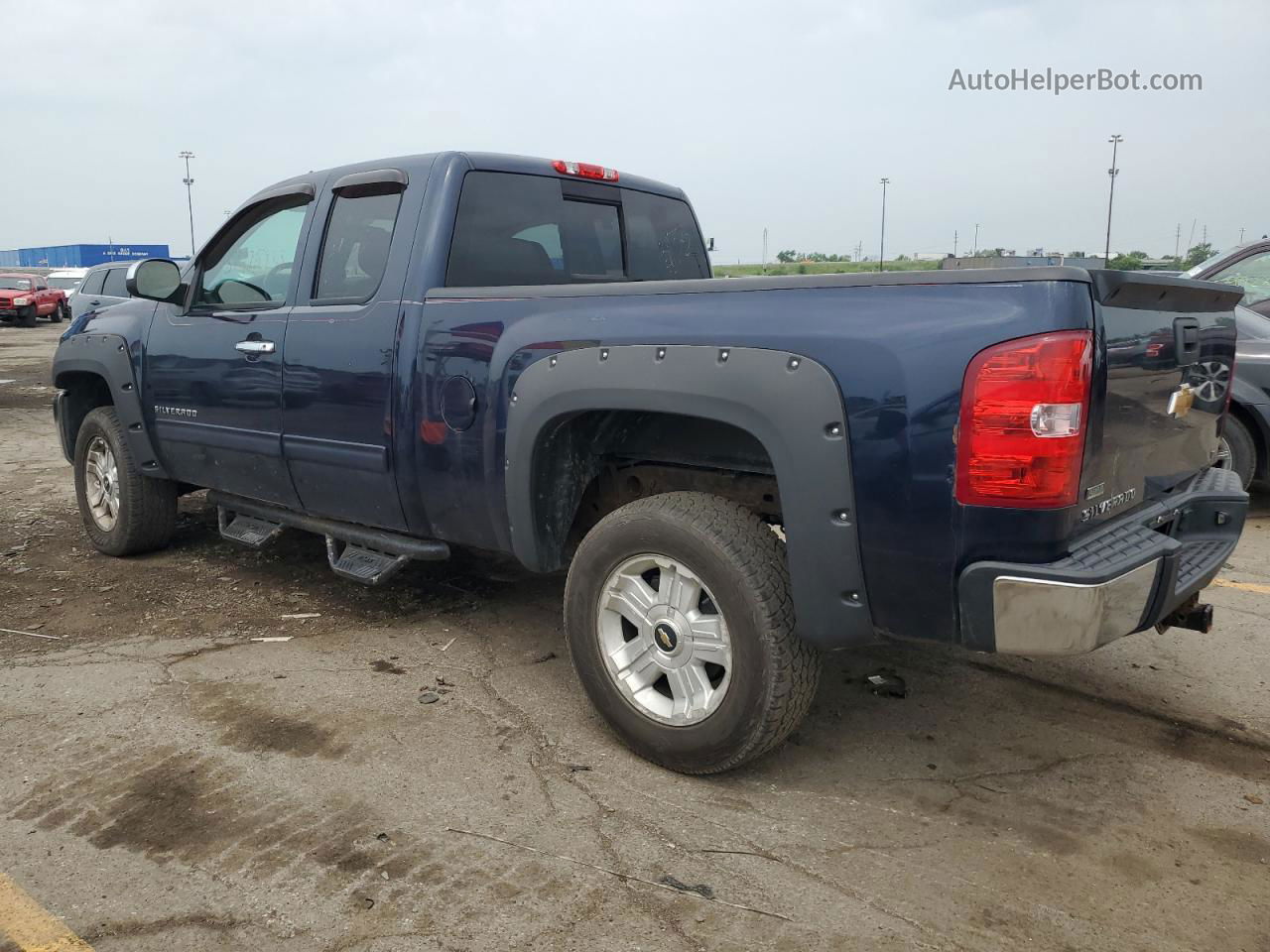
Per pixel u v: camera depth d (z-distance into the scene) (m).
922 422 2.32
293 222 4.12
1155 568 2.42
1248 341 6.11
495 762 3.02
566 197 4.09
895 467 2.37
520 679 3.68
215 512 6.36
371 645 4.03
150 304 4.89
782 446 2.52
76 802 2.75
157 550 5.39
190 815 2.69
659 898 2.34
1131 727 3.33
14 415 11.59
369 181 3.77
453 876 2.42
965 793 2.88
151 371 4.73
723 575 2.70
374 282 3.70
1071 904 2.35
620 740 3.10
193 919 2.25
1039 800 2.84
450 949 2.15
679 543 2.79
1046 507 2.24
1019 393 2.21
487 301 3.27
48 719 3.28
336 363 3.73
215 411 4.38
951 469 2.30
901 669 3.81
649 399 2.76
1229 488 3.14
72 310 13.79
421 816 2.69
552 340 3.04
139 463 4.95
